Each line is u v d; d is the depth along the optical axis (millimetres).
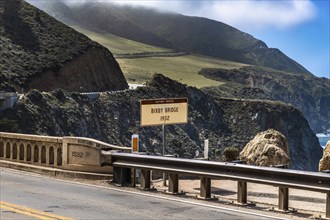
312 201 11578
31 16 138750
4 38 123750
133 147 13164
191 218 9156
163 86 142000
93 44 139875
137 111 126438
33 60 119250
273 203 10969
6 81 105375
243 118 161125
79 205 10266
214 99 163375
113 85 139875
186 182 14125
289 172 9523
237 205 10461
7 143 16406
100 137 109188
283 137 18891
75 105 105750
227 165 10445
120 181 12742
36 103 95750
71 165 14070
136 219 9023
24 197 11117
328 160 15516
